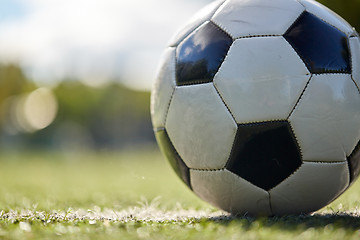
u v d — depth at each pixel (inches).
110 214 37.5
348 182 34.4
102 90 458.9
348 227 32.0
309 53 32.5
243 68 32.5
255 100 32.3
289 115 32.3
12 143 333.4
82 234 31.2
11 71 335.0
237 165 33.0
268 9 33.5
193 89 33.4
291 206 34.2
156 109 35.8
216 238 30.0
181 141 34.3
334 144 32.8
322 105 32.4
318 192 33.8
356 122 33.1
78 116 448.8
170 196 49.2
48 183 71.9
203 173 34.2
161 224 33.5
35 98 417.7
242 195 33.9
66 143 362.0
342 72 32.8
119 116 454.0
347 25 34.8
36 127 360.5
